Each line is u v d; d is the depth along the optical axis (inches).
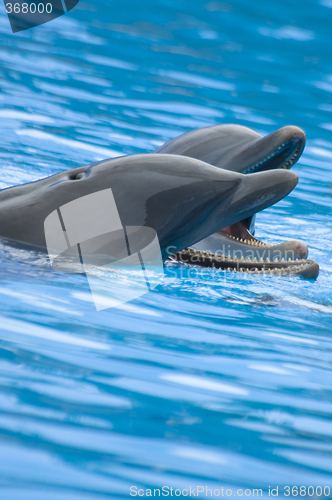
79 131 1093.1
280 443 307.7
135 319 428.1
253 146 668.7
